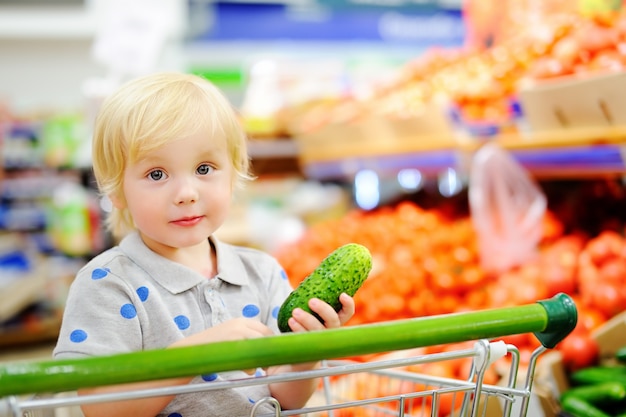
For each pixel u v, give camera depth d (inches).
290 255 113.3
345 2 215.9
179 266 46.7
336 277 40.0
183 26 217.8
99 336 42.1
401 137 107.7
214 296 47.6
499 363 68.8
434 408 37.8
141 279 45.6
